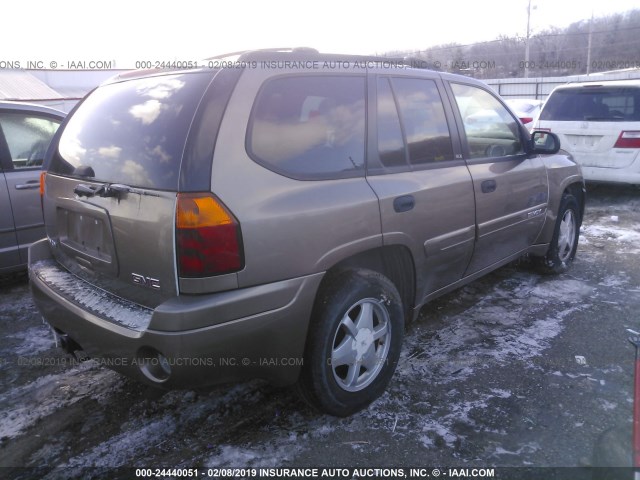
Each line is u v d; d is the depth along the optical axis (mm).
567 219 4934
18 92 19516
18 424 2785
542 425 2715
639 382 2143
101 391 3090
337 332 2639
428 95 3311
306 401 2713
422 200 3020
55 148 3051
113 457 2523
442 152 3332
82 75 22875
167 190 2180
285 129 2469
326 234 2480
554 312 4117
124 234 2348
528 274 4977
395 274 3080
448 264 3381
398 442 2602
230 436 2666
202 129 2217
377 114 2918
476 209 3492
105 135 2617
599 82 7992
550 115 8414
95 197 2520
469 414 2812
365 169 2789
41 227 4660
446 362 3361
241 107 2322
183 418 2816
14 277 5078
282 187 2371
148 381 2297
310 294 2443
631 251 5676
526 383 3107
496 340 3660
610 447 2439
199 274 2141
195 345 2131
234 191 2215
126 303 2420
